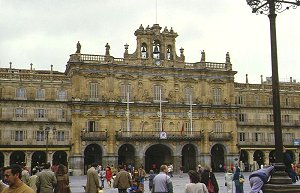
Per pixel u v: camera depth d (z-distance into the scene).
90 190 26.39
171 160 97.94
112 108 95.12
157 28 101.56
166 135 95.62
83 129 93.19
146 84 98.69
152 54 100.31
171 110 99.50
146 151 102.56
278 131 18.52
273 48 19.05
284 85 114.38
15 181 11.52
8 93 92.25
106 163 92.94
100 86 95.69
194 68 102.00
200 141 99.75
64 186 22.91
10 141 90.19
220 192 43.72
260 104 110.75
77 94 93.44
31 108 93.00
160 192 20.92
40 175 22.20
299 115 113.06
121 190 28.91
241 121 107.56
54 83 95.44
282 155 18.47
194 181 16.94
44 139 92.69
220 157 104.69
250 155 105.00
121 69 97.25
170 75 100.44
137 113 97.12
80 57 95.00
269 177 18.67
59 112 94.69
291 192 17.41
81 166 91.50
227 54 105.56
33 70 101.69
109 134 94.19
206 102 101.88
